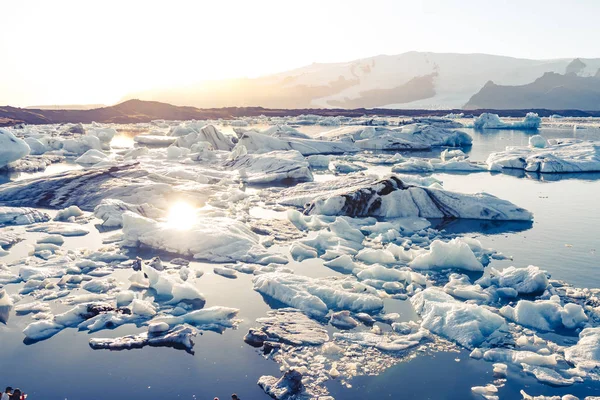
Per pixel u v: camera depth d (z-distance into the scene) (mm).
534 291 6965
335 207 11992
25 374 4680
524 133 48094
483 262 8297
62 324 5758
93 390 4402
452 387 4504
